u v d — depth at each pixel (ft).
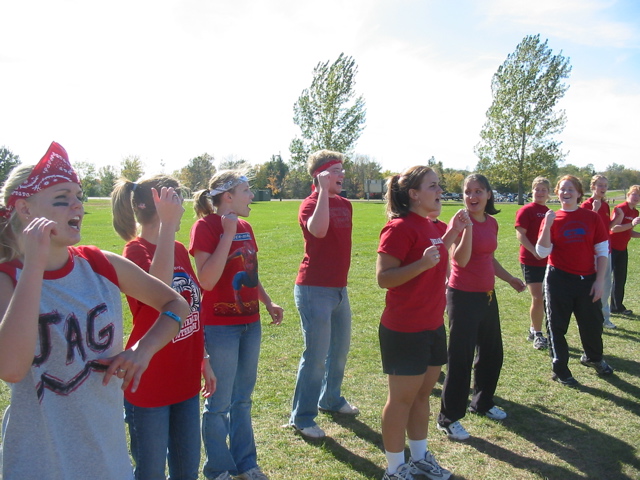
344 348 13.67
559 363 15.94
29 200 5.35
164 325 6.09
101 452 5.62
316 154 13.28
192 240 10.30
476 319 12.55
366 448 12.16
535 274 19.54
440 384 16.62
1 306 5.08
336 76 151.53
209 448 10.34
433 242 10.37
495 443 12.44
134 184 8.52
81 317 5.53
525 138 157.58
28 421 5.33
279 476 10.88
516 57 156.15
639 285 31.63
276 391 15.31
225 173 10.77
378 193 216.13
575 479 10.88
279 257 42.42
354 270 36.88
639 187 23.67
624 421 13.53
